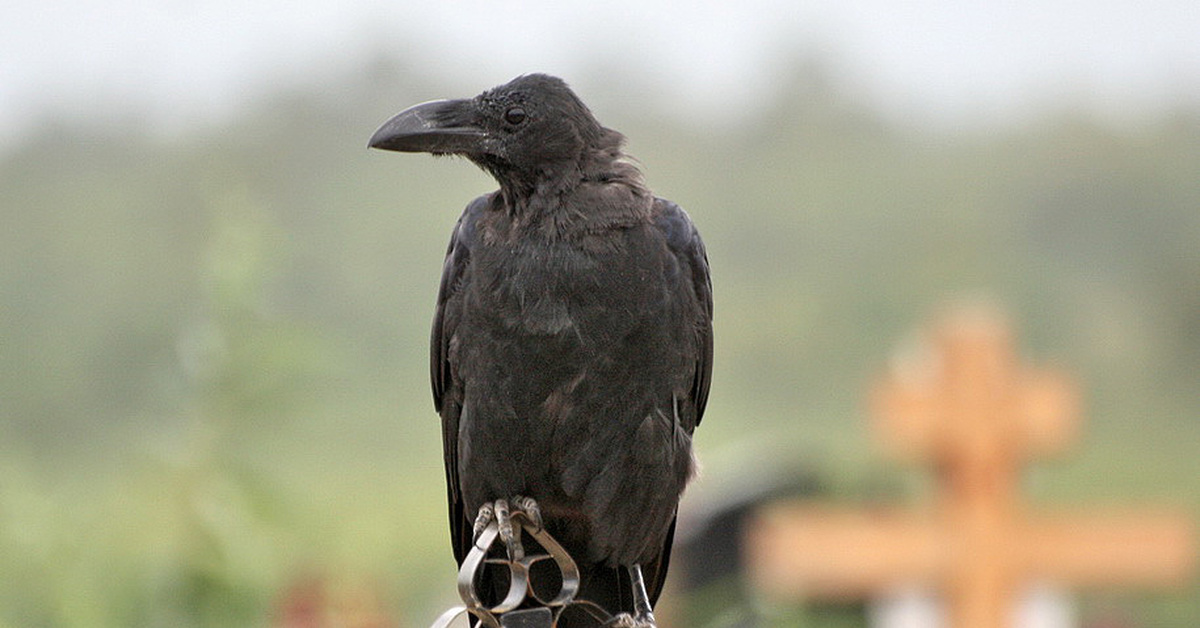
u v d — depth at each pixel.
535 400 8.05
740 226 38.47
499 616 7.23
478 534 8.30
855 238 37.06
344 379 11.85
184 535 10.68
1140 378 31.95
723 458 14.77
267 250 11.04
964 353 11.43
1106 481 24.70
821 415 29.17
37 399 20.86
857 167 40.34
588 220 8.04
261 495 10.84
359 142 35.09
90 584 11.01
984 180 38.69
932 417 11.43
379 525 15.14
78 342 22.78
